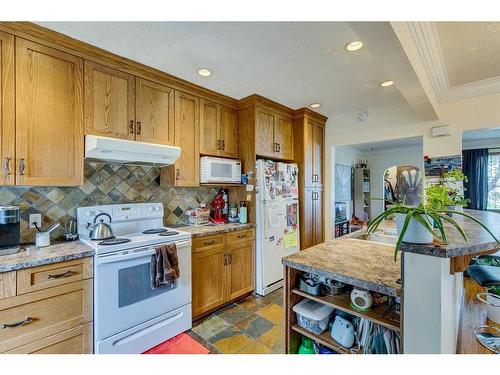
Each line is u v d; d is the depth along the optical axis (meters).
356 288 1.29
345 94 2.87
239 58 2.05
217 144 2.86
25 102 1.64
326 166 3.84
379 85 2.62
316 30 1.68
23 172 1.63
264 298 2.82
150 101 2.27
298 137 3.49
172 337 2.06
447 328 1.11
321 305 1.48
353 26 1.29
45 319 1.49
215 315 2.45
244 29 1.67
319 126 3.76
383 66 1.67
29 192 1.89
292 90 2.75
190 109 2.59
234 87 2.66
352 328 1.29
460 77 2.50
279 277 3.07
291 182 3.28
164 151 2.19
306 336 1.45
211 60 2.08
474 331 1.90
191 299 2.21
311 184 3.59
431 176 2.91
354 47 1.89
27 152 1.65
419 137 3.12
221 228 2.61
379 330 1.22
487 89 2.59
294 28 1.65
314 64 2.16
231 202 3.21
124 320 1.78
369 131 3.41
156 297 1.96
